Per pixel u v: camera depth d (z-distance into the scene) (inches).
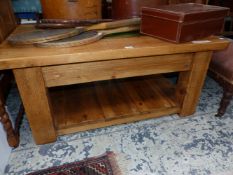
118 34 34.9
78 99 44.2
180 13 27.7
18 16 50.0
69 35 30.2
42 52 26.5
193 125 41.0
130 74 32.5
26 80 28.0
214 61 41.1
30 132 38.7
